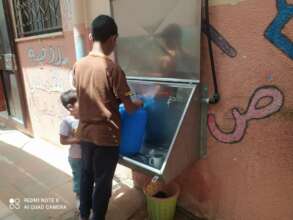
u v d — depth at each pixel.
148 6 2.09
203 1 1.81
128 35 2.31
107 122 1.80
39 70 3.78
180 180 2.41
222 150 2.01
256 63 1.70
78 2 2.67
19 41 3.99
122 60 2.43
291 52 1.55
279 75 1.62
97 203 1.98
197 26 1.83
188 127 1.92
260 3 1.60
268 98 1.70
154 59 2.16
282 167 1.74
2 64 4.52
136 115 1.98
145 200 2.66
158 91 2.15
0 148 4.06
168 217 2.30
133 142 2.03
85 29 2.76
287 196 1.77
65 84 3.38
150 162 1.95
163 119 2.16
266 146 1.78
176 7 1.92
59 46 3.29
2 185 3.03
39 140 4.29
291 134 1.66
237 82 1.81
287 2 1.51
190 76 1.97
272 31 1.59
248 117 1.81
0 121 5.41
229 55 1.80
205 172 2.18
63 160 3.59
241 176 1.96
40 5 3.50
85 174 2.12
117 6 2.33
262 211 1.92
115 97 1.81
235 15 1.71
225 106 1.91
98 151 1.86
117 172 3.05
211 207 2.23
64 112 3.56
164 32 2.03
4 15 4.04
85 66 1.81
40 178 3.15
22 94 4.34
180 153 1.90
